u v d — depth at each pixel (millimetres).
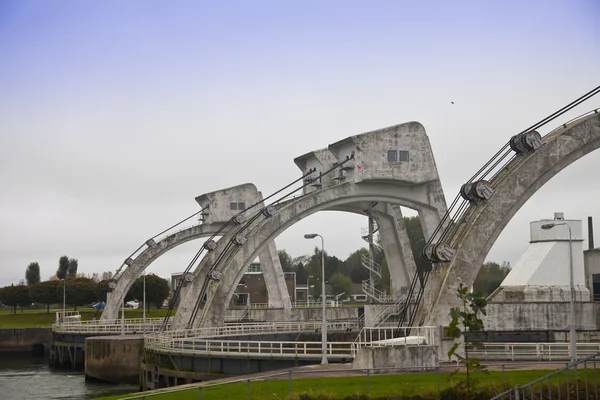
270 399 27578
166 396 29938
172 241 79375
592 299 59812
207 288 58906
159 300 120062
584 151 43094
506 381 28047
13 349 89812
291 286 125562
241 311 75750
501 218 41969
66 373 69000
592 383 26766
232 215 78438
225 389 30922
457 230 42562
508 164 43781
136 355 60625
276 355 42688
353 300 131000
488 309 43906
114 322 79000
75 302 119500
